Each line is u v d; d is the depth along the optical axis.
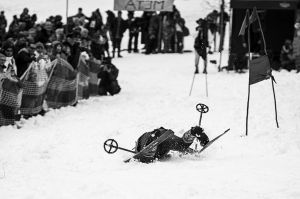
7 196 16.08
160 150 20.50
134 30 63.72
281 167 18.45
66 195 15.67
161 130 20.97
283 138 23.59
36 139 25.89
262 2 48.81
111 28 60.94
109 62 41.62
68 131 27.75
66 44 35.84
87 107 35.44
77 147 24.08
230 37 51.53
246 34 51.56
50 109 33.44
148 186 16.06
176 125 28.81
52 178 18.36
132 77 49.91
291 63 49.47
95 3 76.81
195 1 81.56
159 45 63.75
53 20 51.03
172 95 39.53
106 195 15.31
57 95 34.00
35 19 53.06
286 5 48.44
